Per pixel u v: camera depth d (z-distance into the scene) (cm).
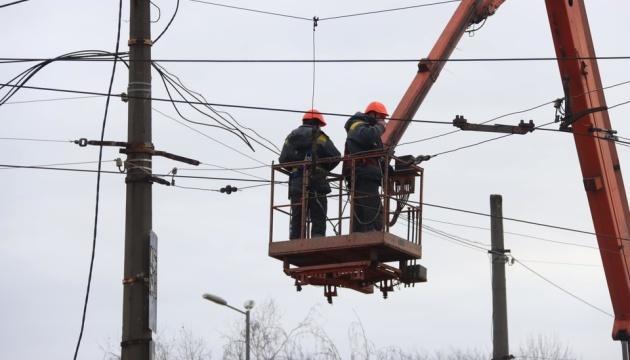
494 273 3588
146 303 2303
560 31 3316
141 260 2322
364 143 2702
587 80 3331
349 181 2741
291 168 2819
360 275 2733
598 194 3378
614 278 3403
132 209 2344
